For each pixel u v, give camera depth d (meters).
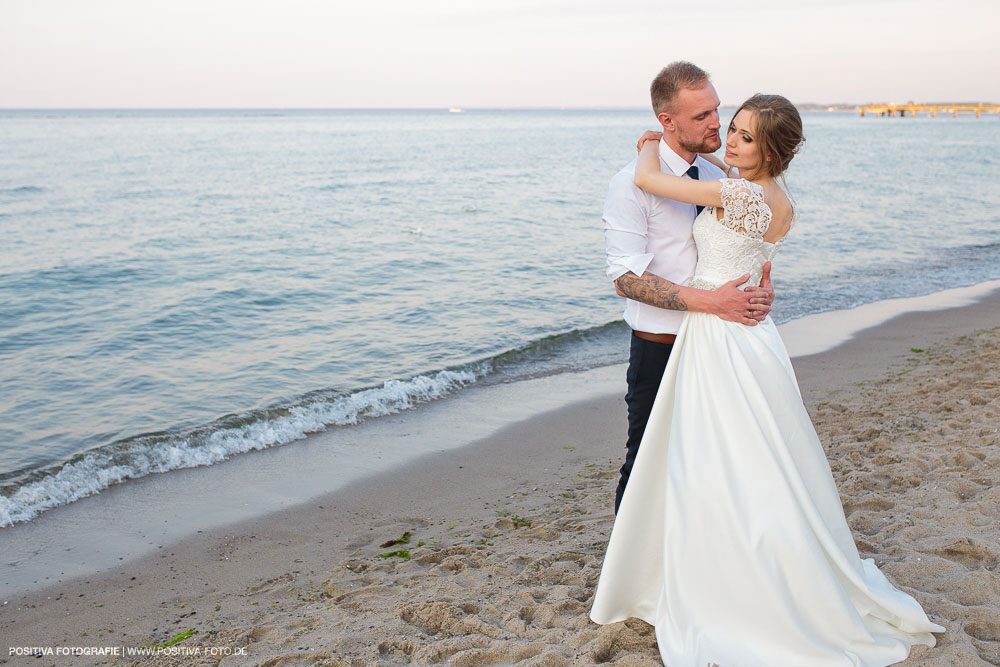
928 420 5.63
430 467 6.00
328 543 4.77
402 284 13.00
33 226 19.08
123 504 5.49
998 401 5.86
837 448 5.20
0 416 7.13
